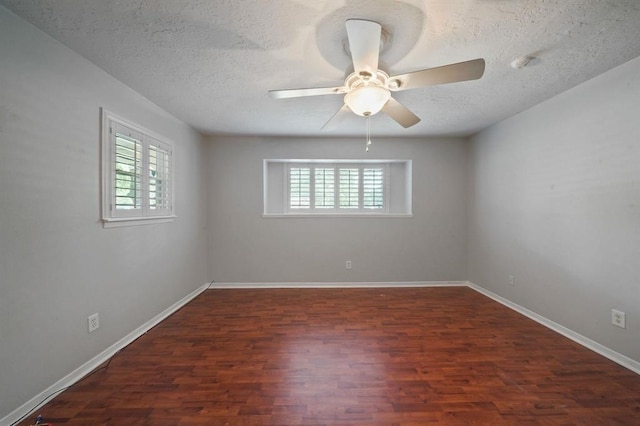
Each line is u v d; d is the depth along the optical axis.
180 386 1.68
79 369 1.78
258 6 1.34
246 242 3.87
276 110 2.77
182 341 2.27
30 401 1.48
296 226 3.88
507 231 3.09
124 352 2.09
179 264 3.09
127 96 2.24
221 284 3.85
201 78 2.09
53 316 1.62
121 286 2.18
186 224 3.26
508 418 1.43
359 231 3.91
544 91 2.34
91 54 1.78
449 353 2.06
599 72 2.00
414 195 3.92
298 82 2.15
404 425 1.38
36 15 1.41
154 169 2.62
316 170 4.10
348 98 1.66
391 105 1.91
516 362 1.94
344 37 1.59
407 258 3.92
